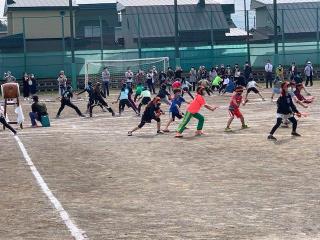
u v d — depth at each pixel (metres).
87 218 14.65
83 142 29.02
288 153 24.09
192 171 21.12
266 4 93.25
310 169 20.81
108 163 23.11
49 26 86.31
